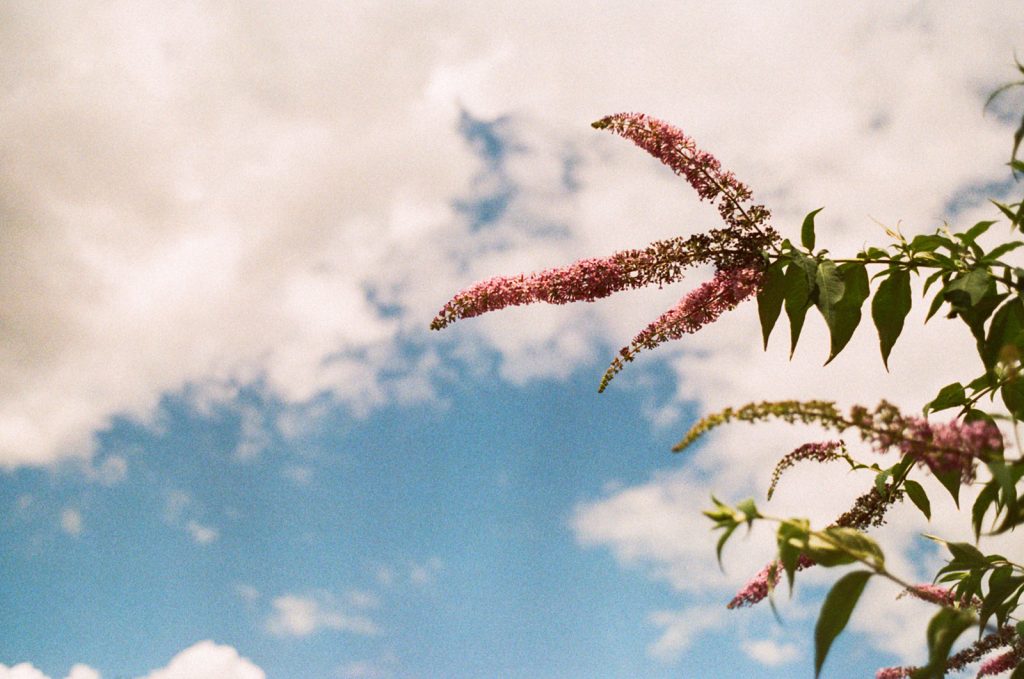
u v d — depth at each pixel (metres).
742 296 1.04
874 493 1.00
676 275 1.06
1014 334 0.96
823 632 0.80
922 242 1.00
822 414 0.81
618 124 1.07
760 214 1.05
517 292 1.08
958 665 0.92
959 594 0.94
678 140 1.06
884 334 1.01
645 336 1.06
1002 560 0.94
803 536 0.81
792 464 1.01
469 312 1.08
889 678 0.85
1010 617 0.92
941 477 0.95
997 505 0.90
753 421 0.81
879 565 0.80
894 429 0.80
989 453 0.80
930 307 1.02
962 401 1.01
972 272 0.97
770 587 0.87
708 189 1.06
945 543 0.95
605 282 1.06
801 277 1.03
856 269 1.02
